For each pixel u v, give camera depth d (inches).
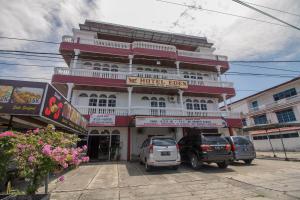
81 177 319.9
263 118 1131.3
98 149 597.3
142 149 447.5
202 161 353.7
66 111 318.0
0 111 209.6
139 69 761.6
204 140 367.6
